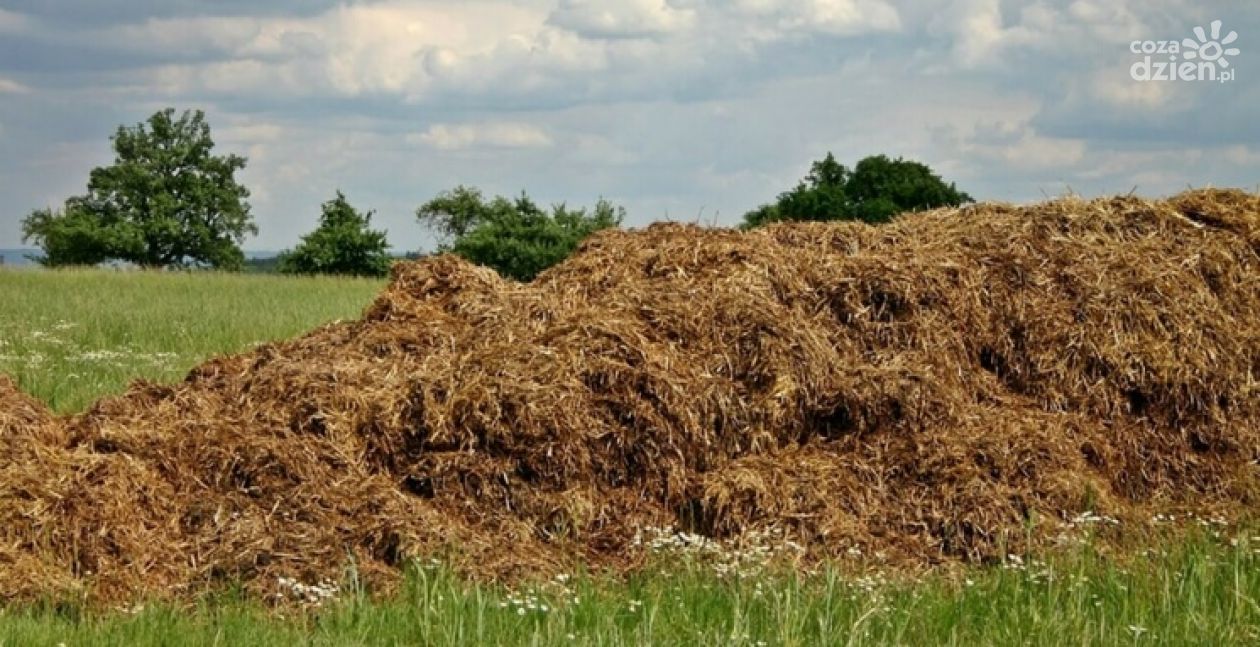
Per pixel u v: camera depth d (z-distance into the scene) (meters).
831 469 9.00
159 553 7.79
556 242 44.75
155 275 36.16
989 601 7.45
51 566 7.51
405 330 10.41
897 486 9.01
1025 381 10.27
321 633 6.64
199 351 17.27
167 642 6.49
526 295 10.60
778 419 9.31
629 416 8.97
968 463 9.07
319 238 55.25
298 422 9.06
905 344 10.11
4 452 8.39
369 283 35.75
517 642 6.64
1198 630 6.97
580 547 8.34
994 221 11.45
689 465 9.00
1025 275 10.73
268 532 7.89
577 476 8.77
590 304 10.37
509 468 8.71
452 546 7.95
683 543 8.31
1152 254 11.09
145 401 9.64
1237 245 11.34
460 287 11.09
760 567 7.89
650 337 9.64
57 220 78.38
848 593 7.55
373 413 9.04
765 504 8.65
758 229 11.47
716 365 9.52
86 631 6.60
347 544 7.86
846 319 10.18
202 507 8.13
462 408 8.91
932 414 9.50
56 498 7.94
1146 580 7.68
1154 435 10.05
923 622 7.02
